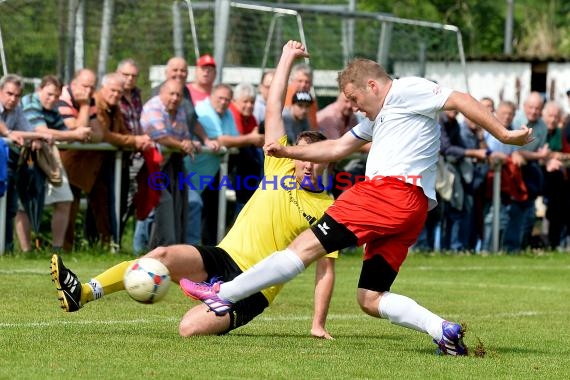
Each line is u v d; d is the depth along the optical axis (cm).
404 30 4812
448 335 1432
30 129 2702
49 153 2700
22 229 2767
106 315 1781
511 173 3575
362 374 1273
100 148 2762
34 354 1338
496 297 2369
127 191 2872
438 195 3394
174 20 3953
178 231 2873
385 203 1416
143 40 3888
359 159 3162
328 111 3042
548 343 1627
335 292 2353
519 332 1759
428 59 4962
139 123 2848
